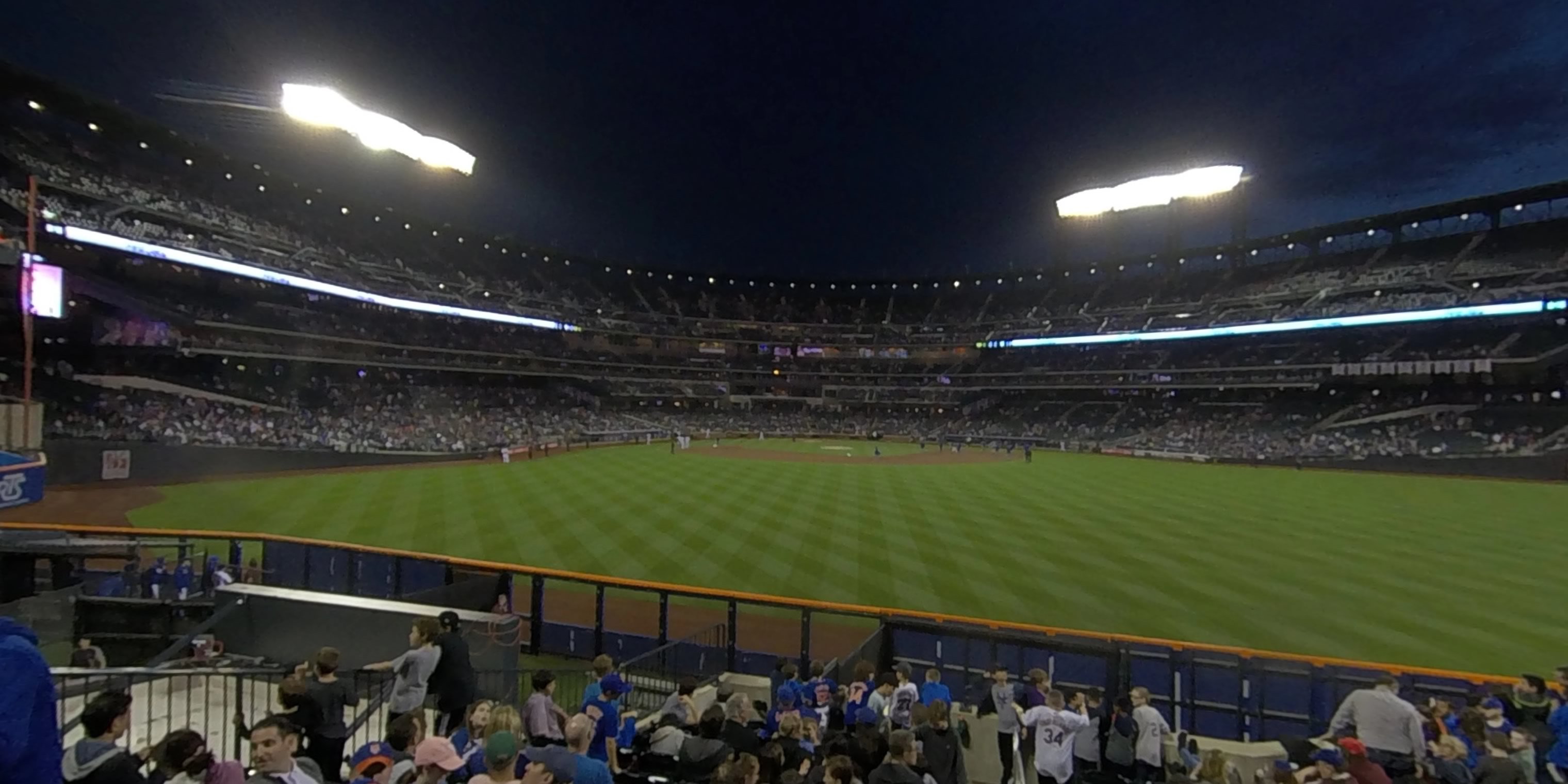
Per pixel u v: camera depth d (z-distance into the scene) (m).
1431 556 20.86
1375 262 59.12
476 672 9.23
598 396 73.56
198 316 40.97
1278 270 65.50
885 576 18.22
